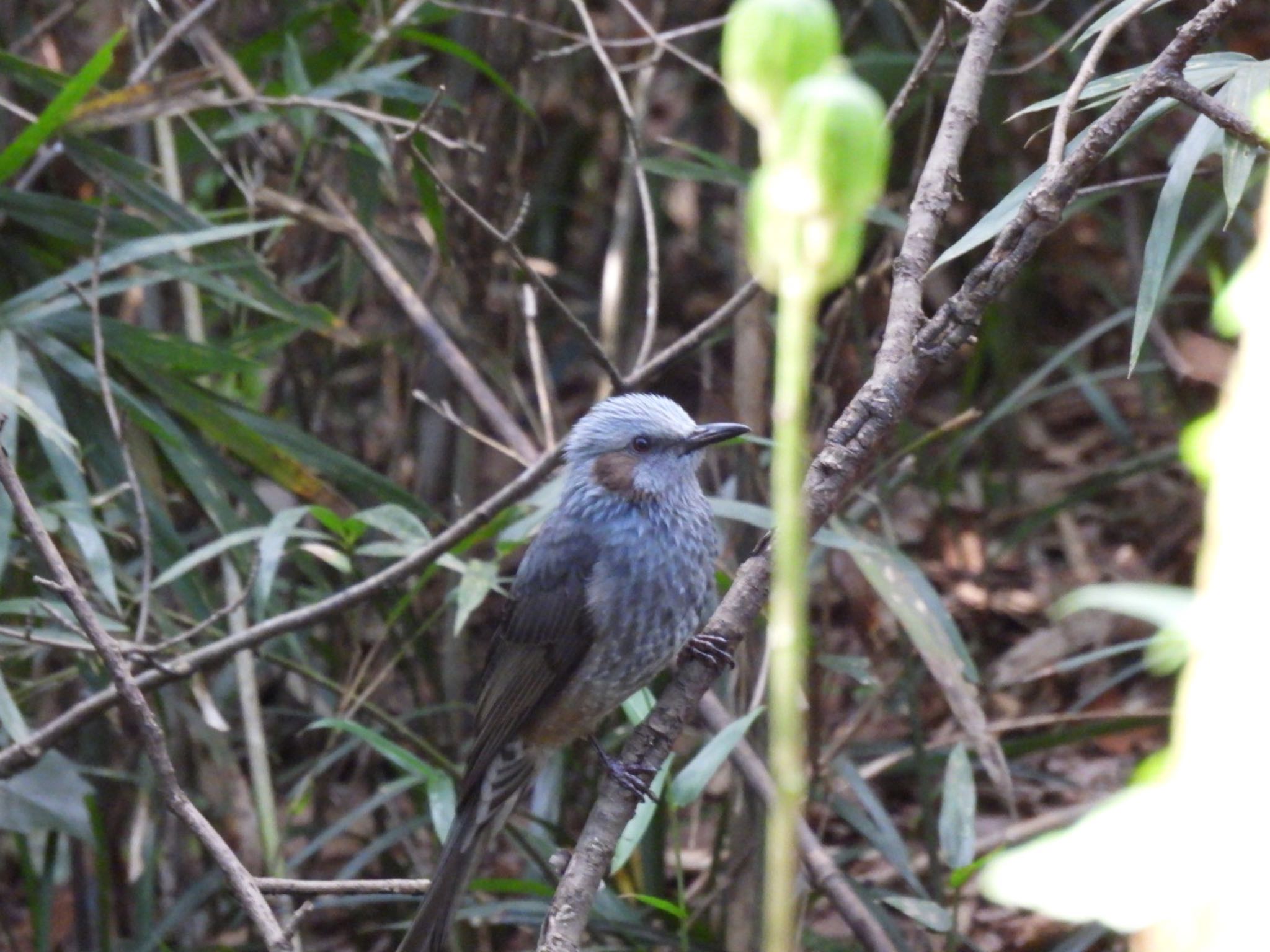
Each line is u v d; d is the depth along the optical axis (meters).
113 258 9.28
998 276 5.86
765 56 2.28
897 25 13.69
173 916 10.70
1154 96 5.62
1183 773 2.43
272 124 11.27
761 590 6.64
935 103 13.84
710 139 17.14
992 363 17.47
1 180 9.41
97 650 6.91
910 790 13.09
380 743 8.42
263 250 11.15
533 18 12.23
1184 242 13.90
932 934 10.30
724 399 14.63
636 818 7.85
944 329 5.97
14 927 13.11
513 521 9.72
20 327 9.53
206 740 10.55
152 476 10.11
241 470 13.06
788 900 2.77
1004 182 14.60
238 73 10.98
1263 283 2.75
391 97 11.02
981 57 6.86
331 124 13.02
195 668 8.48
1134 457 14.12
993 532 15.60
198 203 13.05
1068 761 12.88
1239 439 2.63
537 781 10.87
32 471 11.27
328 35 14.14
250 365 9.74
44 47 12.69
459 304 12.07
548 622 8.88
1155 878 2.27
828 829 12.62
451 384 12.59
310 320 10.26
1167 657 5.03
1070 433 17.28
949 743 11.74
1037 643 14.03
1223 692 2.45
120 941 11.22
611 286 12.88
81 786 9.07
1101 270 17.09
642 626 8.82
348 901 10.52
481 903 10.44
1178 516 15.37
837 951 9.98
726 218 17.75
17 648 10.23
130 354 9.73
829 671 11.52
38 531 6.82
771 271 2.30
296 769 12.37
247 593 8.16
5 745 10.29
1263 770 2.35
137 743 11.69
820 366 11.12
